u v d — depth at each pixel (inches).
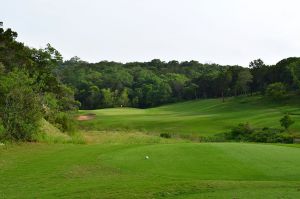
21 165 828.0
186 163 810.8
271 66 5605.3
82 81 6358.3
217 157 864.3
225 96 5876.0
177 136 2370.8
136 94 6565.0
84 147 1136.8
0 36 1966.0
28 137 1398.9
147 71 7726.4
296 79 4621.1
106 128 2898.6
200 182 623.5
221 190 565.6
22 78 1461.6
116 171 757.3
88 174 735.1
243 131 2522.1
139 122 3390.7
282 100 4345.5
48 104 2054.6
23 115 1397.6
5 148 1129.4
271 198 492.7
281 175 700.7
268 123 2938.0
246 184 605.6
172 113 4439.0
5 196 575.8
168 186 601.0
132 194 563.5
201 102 5536.4
